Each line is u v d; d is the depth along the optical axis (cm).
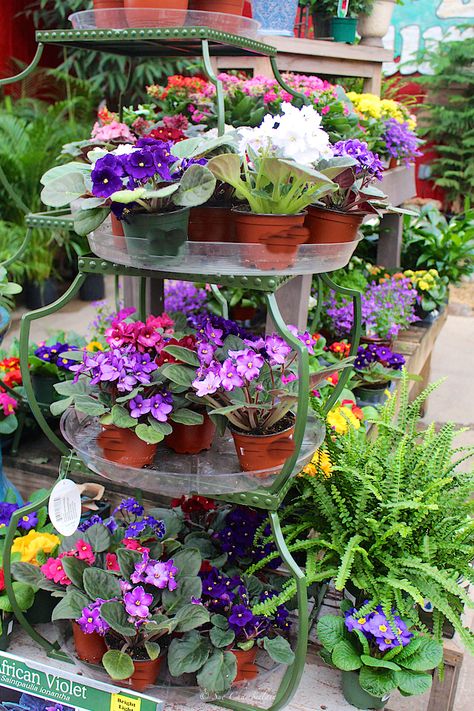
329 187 141
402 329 353
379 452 186
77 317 503
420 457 183
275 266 144
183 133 216
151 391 153
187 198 135
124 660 149
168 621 149
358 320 195
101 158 138
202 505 190
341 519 179
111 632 159
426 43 723
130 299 280
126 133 222
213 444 168
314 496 178
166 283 351
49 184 146
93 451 158
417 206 710
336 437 188
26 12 549
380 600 164
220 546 187
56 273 512
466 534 169
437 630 163
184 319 186
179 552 169
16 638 181
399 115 340
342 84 389
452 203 757
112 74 533
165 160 138
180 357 149
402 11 721
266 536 186
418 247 405
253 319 340
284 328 142
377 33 348
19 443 253
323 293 320
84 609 152
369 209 154
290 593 158
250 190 142
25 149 486
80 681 150
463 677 214
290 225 141
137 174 135
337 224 154
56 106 522
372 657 158
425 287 359
